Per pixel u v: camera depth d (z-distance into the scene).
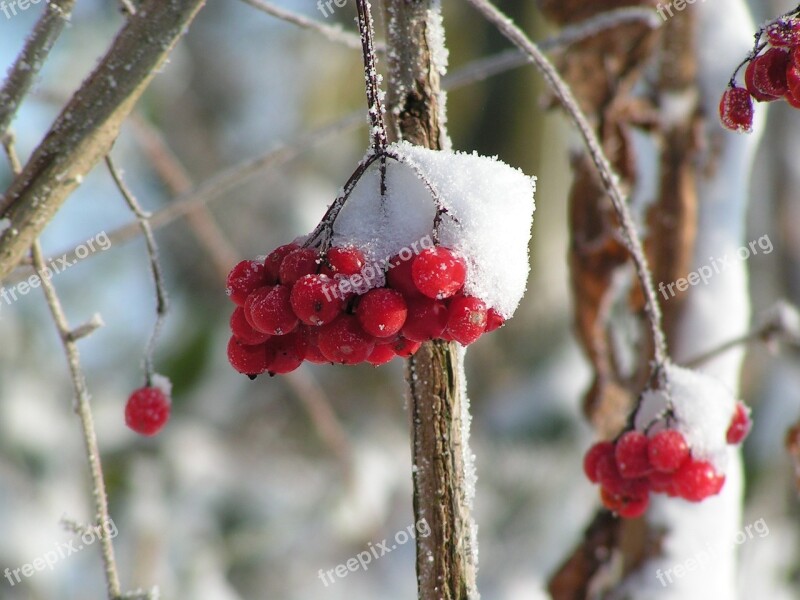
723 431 0.72
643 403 0.72
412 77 0.68
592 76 0.83
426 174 0.67
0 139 0.69
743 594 1.35
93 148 0.68
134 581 1.27
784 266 1.53
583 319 0.84
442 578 0.68
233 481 1.46
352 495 1.39
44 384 1.45
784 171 1.54
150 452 1.44
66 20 0.69
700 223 0.82
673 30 0.82
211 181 0.80
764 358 1.44
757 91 0.69
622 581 0.80
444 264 0.66
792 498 1.39
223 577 1.37
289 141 0.80
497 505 1.39
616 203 0.70
